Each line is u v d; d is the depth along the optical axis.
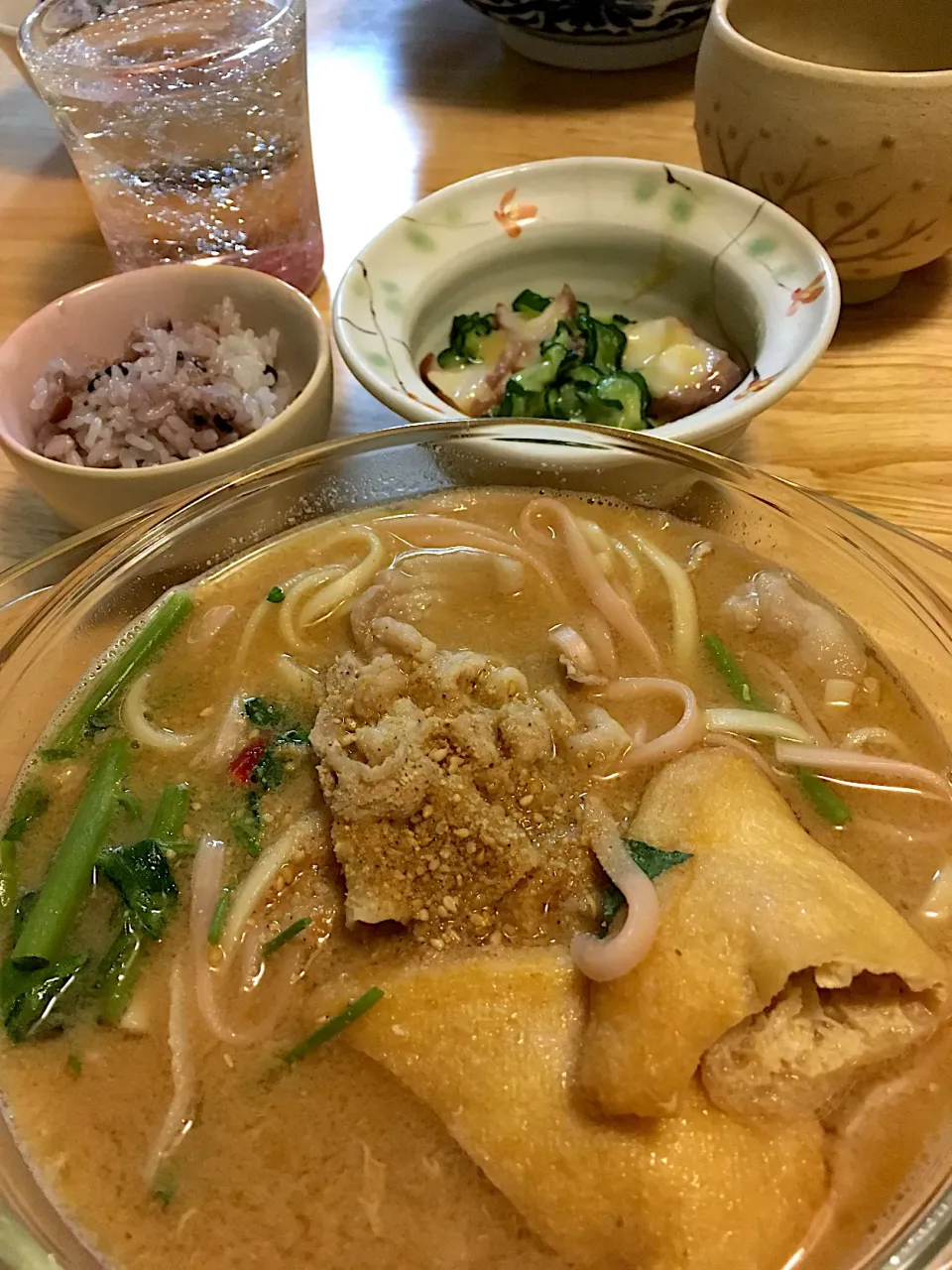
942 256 0.36
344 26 0.53
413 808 0.20
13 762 0.23
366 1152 0.18
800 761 0.21
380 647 0.23
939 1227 0.15
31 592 0.26
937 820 0.21
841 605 0.24
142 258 0.37
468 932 0.19
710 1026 0.17
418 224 0.33
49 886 0.21
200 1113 0.18
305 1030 0.19
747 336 0.31
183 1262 0.17
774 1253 0.16
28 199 0.43
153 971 0.20
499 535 0.27
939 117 0.29
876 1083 0.18
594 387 0.30
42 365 0.30
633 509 0.27
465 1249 0.17
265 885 0.20
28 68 0.37
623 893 0.18
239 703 0.24
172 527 0.26
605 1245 0.16
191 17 0.38
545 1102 0.17
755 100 0.31
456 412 0.28
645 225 0.33
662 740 0.22
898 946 0.17
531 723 0.21
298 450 0.27
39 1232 0.17
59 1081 0.19
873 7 0.35
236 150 0.35
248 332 0.31
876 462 0.30
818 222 0.32
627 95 0.46
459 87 0.48
